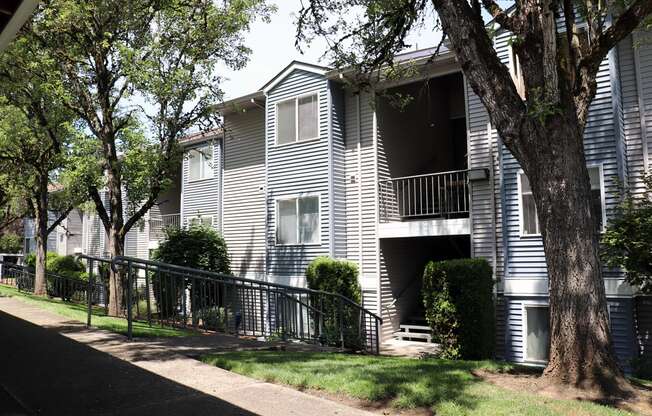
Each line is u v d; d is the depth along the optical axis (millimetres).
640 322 10430
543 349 11344
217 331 9242
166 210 25672
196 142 21203
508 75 6219
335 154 15547
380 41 9648
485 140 12852
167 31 13617
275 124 16906
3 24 4801
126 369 5469
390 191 15633
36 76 12969
